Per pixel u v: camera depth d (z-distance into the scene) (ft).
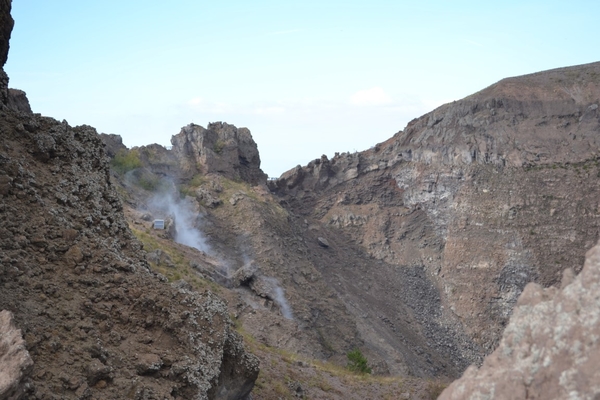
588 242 406.21
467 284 405.39
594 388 23.75
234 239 316.19
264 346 131.03
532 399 25.16
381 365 255.50
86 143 71.31
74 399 43.29
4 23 77.25
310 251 397.39
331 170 495.41
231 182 364.99
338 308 292.40
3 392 36.94
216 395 58.95
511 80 510.99
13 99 111.96
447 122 490.49
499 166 452.76
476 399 26.32
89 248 57.47
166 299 55.72
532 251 407.44
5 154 60.54
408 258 434.30
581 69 508.53
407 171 481.05
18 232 54.65
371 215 463.01
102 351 48.24
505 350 26.99
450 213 449.48
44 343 46.03
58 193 61.36
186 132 380.58
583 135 455.63
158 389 48.34
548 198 429.38
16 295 48.85
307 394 95.04
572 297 25.89
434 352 348.79
